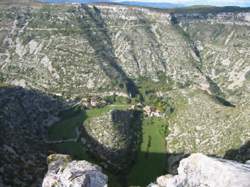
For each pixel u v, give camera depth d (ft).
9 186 411.95
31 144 583.58
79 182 211.61
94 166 227.20
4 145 511.40
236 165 211.82
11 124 629.92
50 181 219.41
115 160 642.63
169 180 216.54
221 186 200.23
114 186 554.46
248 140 607.78
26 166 475.72
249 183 196.85
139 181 585.63
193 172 212.84
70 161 240.12
